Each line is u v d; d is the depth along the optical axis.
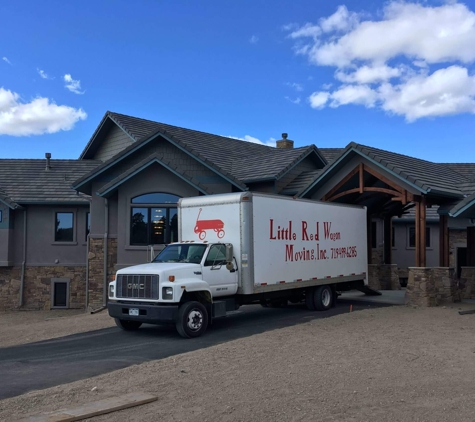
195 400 6.66
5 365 9.05
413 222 27.62
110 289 12.10
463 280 18.69
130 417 6.05
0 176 23.08
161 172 18.67
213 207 13.34
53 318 18.25
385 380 7.58
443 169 19.39
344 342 10.41
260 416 6.05
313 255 15.09
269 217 13.48
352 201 20.06
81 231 21.61
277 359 8.94
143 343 10.87
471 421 5.93
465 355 9.20
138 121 23.56
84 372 8.40
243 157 23.45
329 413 6.16
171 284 11.12
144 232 18.61
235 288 12.69
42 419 5.85
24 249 21.44
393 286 21.98
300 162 21.67
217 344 10.57
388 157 16.94
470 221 16.55
